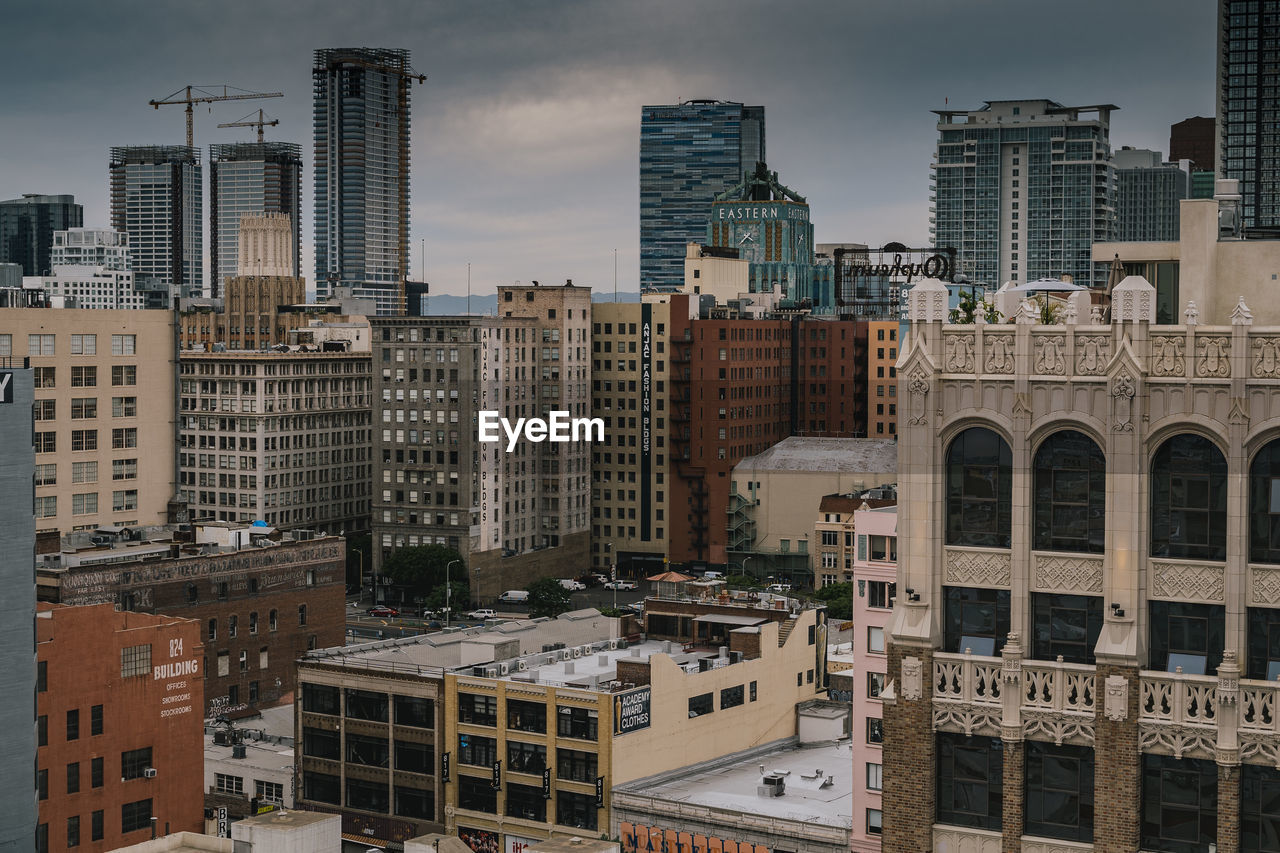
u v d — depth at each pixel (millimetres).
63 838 118875
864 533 111750
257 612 183750
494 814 128250
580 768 123500
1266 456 52812
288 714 168625
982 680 56219
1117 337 54281
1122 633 54125
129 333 198625
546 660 144000
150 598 171000
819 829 110188
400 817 133000
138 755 124188
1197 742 52938
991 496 56781
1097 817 54188
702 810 116062
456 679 130625
